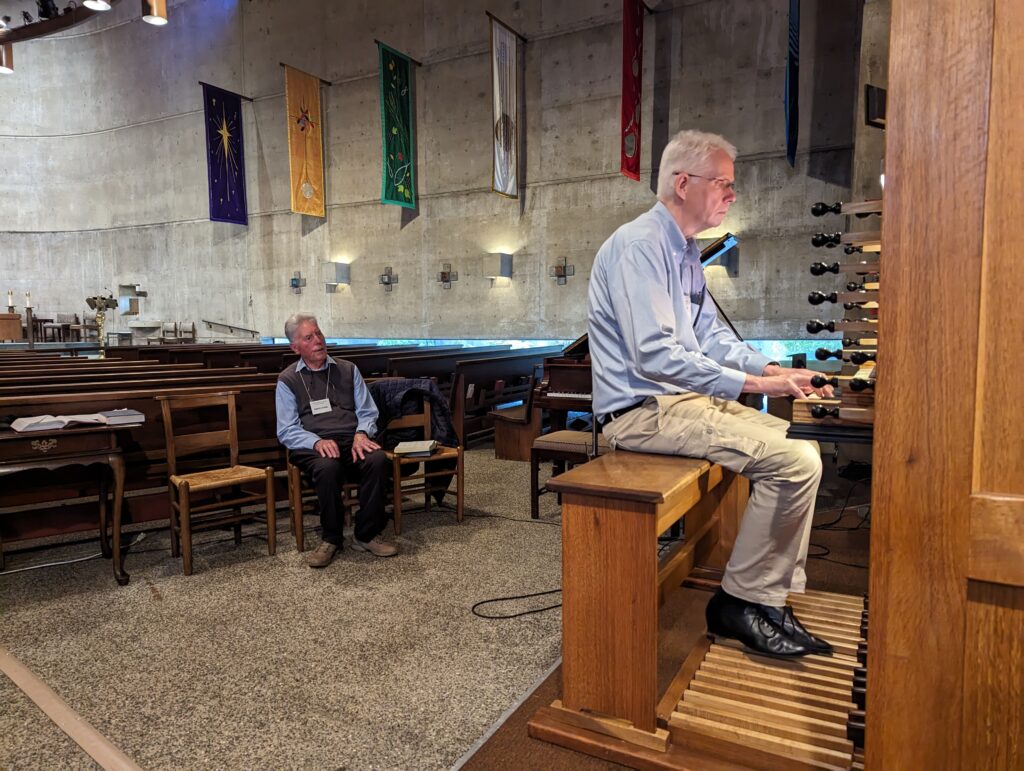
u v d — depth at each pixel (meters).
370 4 11.41
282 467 4.12
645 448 2.09
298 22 12.11
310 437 3.40
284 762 1.76
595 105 9.90
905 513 1.03
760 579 2.05
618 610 1.73
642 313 1.91
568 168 10.18
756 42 8.82
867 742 1.09
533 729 1.81
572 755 1.74
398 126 10.86
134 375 4.59
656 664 1.71
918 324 1.00
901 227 1.00
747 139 8.98
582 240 10.19
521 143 10.47
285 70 11.32
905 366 1.01
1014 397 0.95
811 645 2.04
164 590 2.93
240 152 12.66
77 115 14.79
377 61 11.49
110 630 2.55
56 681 2.18
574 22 9.90
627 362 2.09
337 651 2.36
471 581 3.00
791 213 8.80
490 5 10.45
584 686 1.81
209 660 2.31
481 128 10.80
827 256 8.65
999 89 0.92
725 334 2.35
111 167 14.65
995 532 0.97
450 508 4.18
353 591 2.90
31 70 14.81
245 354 6.96
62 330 14.52
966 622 1.01
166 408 3.33
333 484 3.26
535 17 10.14
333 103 11.98
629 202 9.80
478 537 3.61
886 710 1.07
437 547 3.46
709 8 9.02
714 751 1.68
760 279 9.03
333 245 12.36
